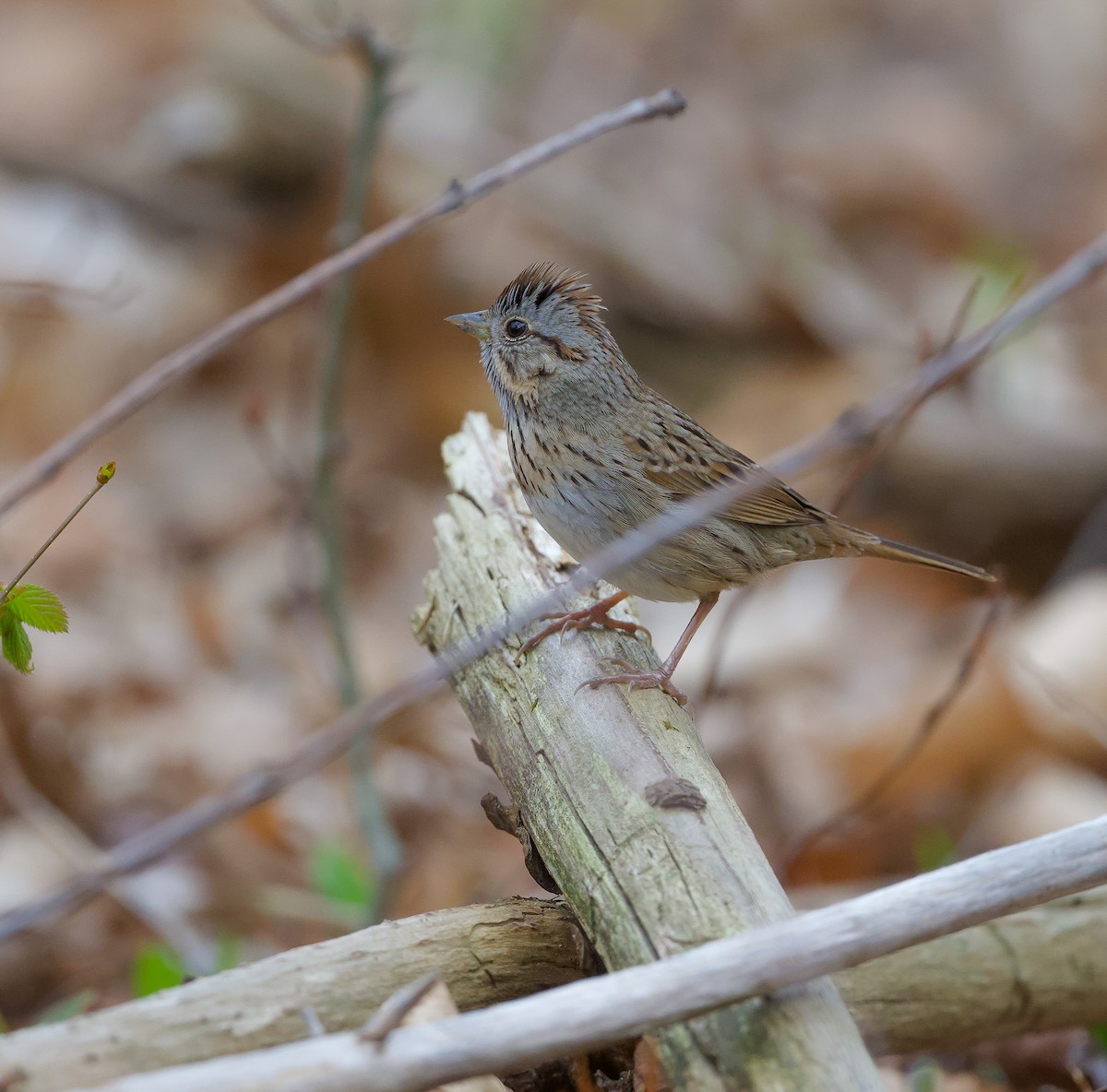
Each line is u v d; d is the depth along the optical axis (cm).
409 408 1659
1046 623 1259
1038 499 1504
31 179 1823
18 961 941
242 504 1522
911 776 1173
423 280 1703
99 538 1459
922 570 1488
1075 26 2772
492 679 685
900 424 909
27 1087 462
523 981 566
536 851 609
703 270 1825
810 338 1798
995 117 2556
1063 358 1828
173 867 1032
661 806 559
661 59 2456
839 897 1042
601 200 1878
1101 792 1131
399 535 1527
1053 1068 801
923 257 2155
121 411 700
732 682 1288
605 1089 559
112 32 2148
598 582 827
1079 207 2316
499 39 2248
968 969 665
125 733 1192
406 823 1130
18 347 1614
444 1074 436
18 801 1060
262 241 1753
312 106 1883
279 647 1344
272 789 494
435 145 1886
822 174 2259
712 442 861
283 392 1673
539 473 820
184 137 1861
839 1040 475
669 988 450
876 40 2741
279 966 528
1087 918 685
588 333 844
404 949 551
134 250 1744
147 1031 488
